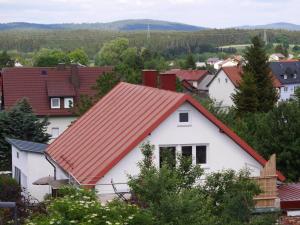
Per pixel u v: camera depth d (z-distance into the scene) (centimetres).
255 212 2175
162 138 2586
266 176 2561
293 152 3669
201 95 11906
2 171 4712
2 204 1480
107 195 2428
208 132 2656
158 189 1700
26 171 3638
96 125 2992
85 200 1585
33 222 1476
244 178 1969
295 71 12606
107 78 4853
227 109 5509
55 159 2928
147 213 1562
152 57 16562
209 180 1925
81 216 1461
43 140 4978
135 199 1891
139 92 3020
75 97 6550
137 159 2473
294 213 2606
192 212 1616
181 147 2628
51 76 6756
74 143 2953
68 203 1498
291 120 3703
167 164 1867
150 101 2800
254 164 2736
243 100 7181
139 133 2508
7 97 6562
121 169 2456
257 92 7212
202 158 2670
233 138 2686
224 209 1839
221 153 2686
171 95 2669
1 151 4797
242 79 7294
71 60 17938
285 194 2747
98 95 4809
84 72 6781
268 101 7262
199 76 13600
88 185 2384
